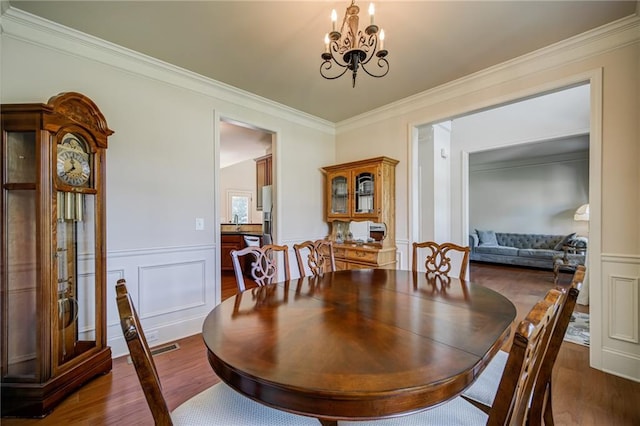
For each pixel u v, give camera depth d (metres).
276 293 1.62
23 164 1.70
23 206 1.70
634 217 1.97
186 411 1.02
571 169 6.41
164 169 2.58
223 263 5.53
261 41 2.19
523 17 1.92
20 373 1.65
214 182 2.90
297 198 3.72
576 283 1.06
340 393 0.75
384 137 3.55
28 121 1.63
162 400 0.85
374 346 0.97
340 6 1.81
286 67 2.57
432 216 4.20
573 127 3.71
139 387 1.87
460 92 2.86
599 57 2.09
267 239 4.69
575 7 1.82
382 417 0.77
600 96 2.08
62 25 2.00
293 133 3.67
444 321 1.19
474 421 0.96
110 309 2.27
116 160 2.32
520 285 4.70
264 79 2.80
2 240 1.66
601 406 1.68
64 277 1.88
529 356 0.69
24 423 1.55
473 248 6.86
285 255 2.15
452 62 2.49
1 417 1.59
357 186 3.52
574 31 2.07
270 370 0.83
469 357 0.90
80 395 1.78
